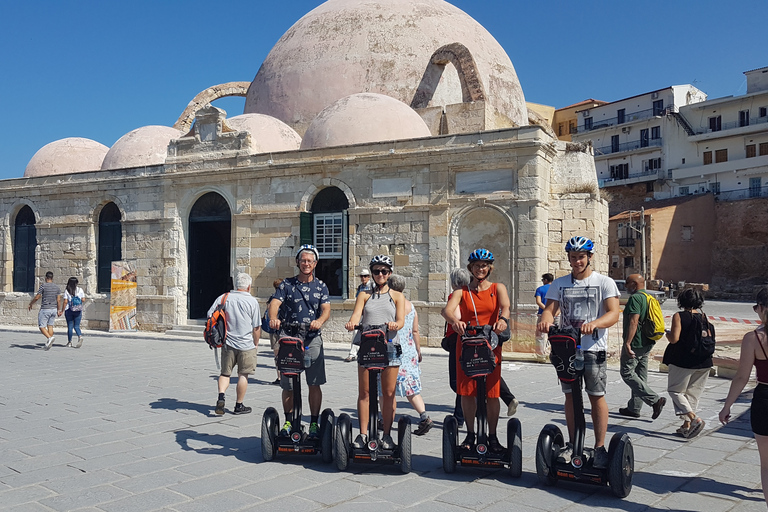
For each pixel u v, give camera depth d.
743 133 56.25
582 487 5.79
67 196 22.75
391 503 5.31
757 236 53.44
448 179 16.78
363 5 24.53
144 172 21.25
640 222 53.19
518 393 10.52
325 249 18.56
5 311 23.70
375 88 22.62
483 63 23.91
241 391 8.95
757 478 6.10
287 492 5.59
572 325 5.71
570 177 17.20
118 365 13.75
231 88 27.80
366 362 6.10
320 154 18.34
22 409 9.19
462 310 6.30
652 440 7.56
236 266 19.45
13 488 5.70
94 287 22.30
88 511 5.13
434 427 8.21
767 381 4.93
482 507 5.23
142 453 6.88
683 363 7.57
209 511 5.12
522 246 15.85
